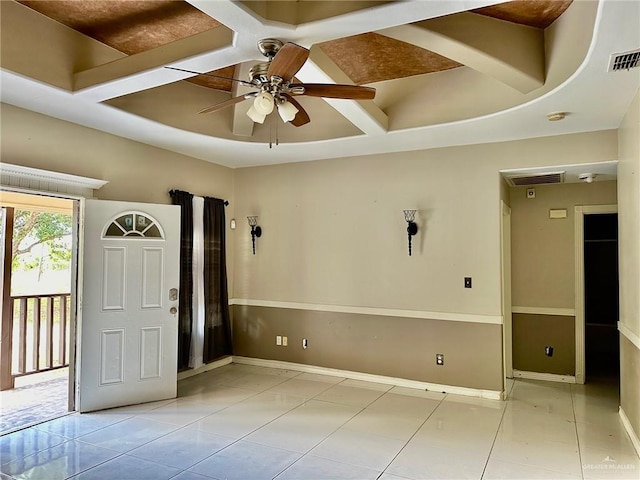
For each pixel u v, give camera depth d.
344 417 3.96
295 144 4.80
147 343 4.33
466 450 3.29
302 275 5.59
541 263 5.33
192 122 4.36
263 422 3.82
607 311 7.02
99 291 4.09
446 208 4.82
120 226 4.26
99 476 2.86
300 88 2.73
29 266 8.09
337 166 5.43
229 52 2.73
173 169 5.07
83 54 3.40
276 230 5.79
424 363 4.87
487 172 4.64
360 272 5.25
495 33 2.97
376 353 5.12
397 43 3.55
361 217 5.27
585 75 2.90
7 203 4.77
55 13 3.10
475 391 4.62
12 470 2.93
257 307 5.87
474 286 4.67
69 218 8.30
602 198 5.08
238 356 5.97
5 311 4.70
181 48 2.86
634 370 3.40
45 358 5.66
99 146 4.23
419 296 4.93
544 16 3.01
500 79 3.23
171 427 3.69
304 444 3.38
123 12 3.08
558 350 5.22
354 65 4.01
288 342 5.66
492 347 4.57
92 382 4.04
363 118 3.92
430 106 4.14
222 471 2.94
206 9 2.21
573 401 4.45
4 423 3.75
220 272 5.66
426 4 2.16
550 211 5.29
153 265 4.40
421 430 3.67
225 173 5.91
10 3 2.95
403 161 5.07
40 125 3.73
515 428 3.72
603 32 2.34
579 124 4.00
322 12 2.36
